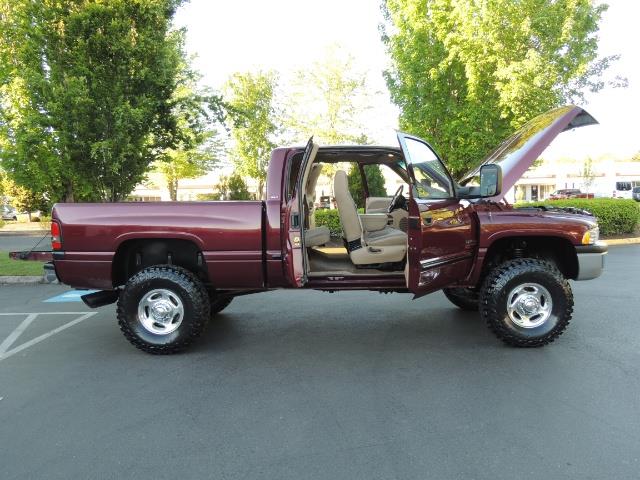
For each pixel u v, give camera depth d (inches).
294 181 221.8
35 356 205.3
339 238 267.6
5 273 408.2
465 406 147.6
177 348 201.2
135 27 364.2
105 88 358.6
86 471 116.7
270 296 322.7
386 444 126.4
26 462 121.1
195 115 400.5
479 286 216.7
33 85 358.3
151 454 124.1
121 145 358.6
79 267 201.8
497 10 499.5
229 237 199.3
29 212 1358.3
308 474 113.4
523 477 110.2
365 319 256.5
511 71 489.4
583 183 2026.3
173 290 199.6
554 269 197.6
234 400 156.5
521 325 197.5
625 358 186.1
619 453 119.5
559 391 156.8
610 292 304.8
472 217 203.6
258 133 1112.2
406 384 166.1
